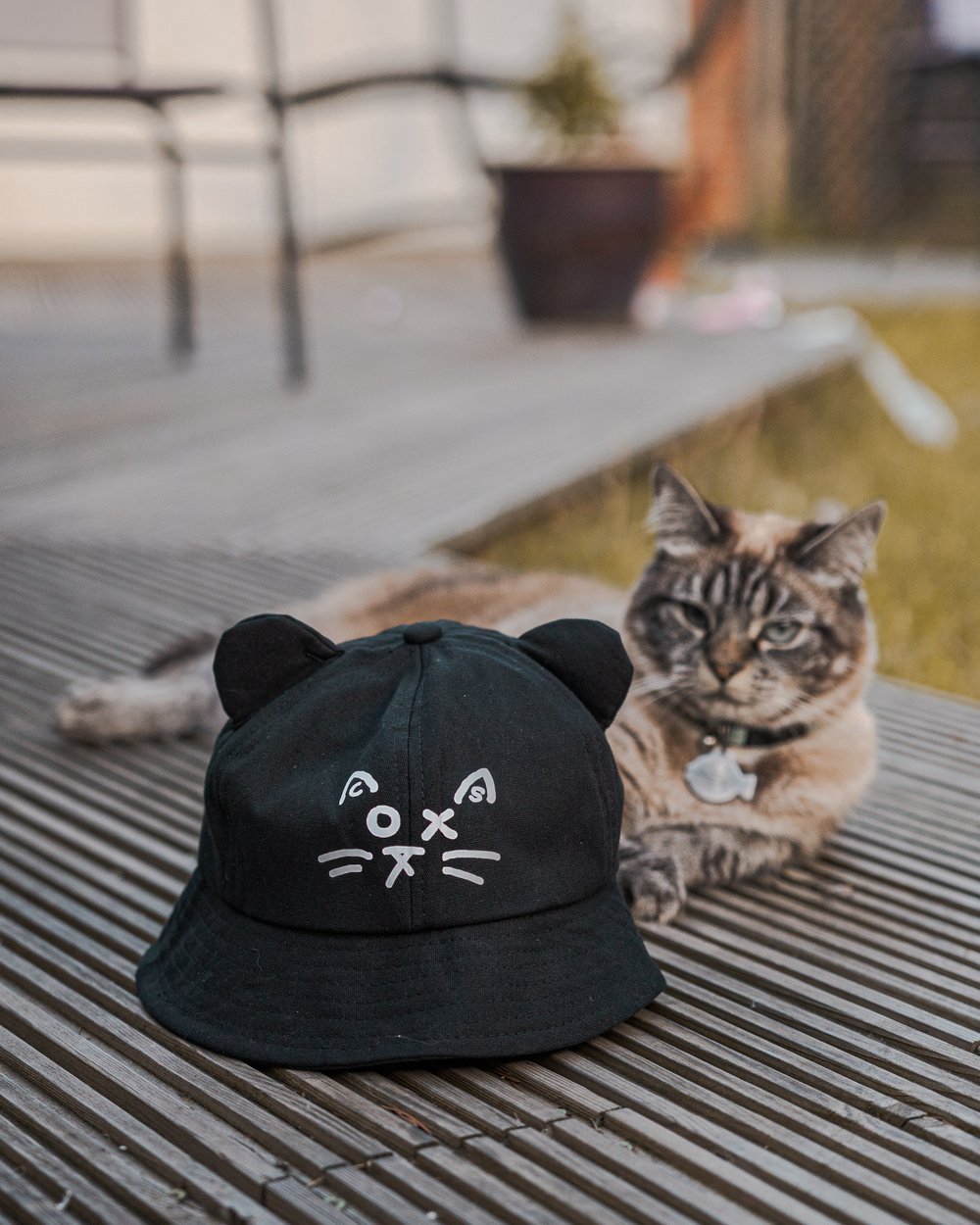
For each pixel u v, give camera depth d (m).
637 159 3.66
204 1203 0.98
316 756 1.09
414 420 2.68
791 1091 1.07
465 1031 1.04
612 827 1.11
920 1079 1.09
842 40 5.60
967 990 1.18
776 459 2.66
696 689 1.35
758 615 1.35
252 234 5.19
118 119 4.70
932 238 5.70
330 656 1.12
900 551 2.19
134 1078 1.07
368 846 1.06
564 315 3.74
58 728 1.54
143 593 1.87
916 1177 1.01
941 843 1.38
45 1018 1.13
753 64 5.51
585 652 1.13
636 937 1.12
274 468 2.36
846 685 1.38
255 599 1.85
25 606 1.84
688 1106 1.06
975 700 1.76
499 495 2.16
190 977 1.09
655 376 2.95
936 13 5.54
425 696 1.09
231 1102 1.04
